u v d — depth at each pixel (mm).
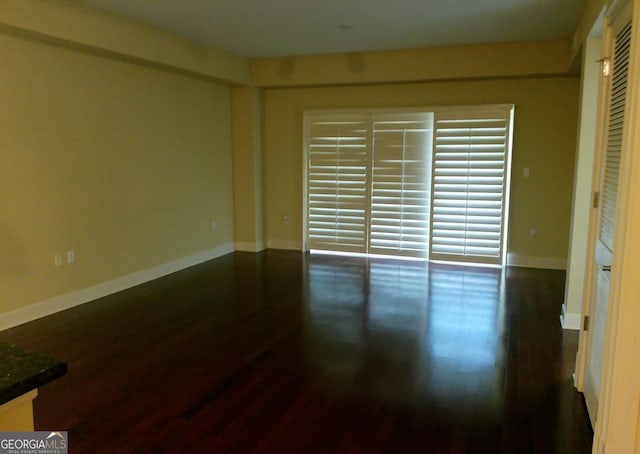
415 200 6340
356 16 4410
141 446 2377
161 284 5301
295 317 4246
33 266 4133
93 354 3467
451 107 5965
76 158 4465
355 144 6520
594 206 2803
